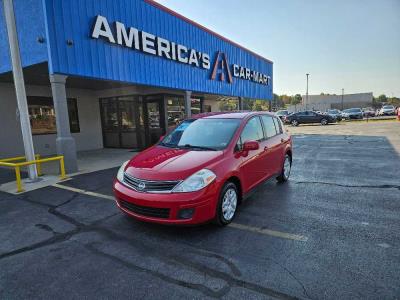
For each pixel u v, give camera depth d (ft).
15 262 10.59
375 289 8.57
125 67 28.45
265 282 9.05
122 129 44.65
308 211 15.16
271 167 18.58
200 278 9.36
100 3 25.67
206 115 18.42
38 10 22.36
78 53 23.98
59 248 11.61
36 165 23.94
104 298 8.46
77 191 19.80
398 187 19.52
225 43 47.57
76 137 42.27
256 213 14.93
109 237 12.50
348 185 20.26
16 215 15.39
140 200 12.03
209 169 12.58
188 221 11.70
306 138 55.57
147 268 10.02
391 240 11.72
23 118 22.43
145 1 30.68
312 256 10.55
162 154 14.46
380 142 45.29
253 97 59.62
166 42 33.55
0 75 29.01
